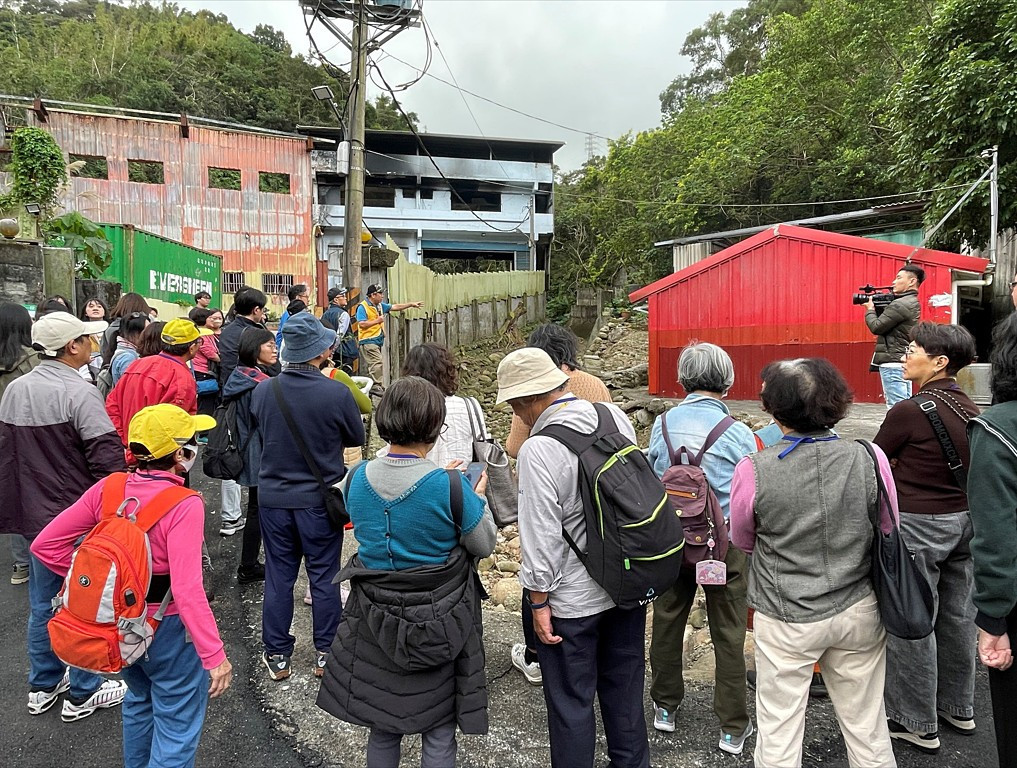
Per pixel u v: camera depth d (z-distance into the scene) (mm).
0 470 2775
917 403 2658
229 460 4066
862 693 2070
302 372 3066
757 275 10844
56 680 2980
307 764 2680
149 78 36031
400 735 2131
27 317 3639
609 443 2143
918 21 14766
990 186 9008
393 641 1973
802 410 2062
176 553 1979
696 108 27391
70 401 2855
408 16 10391
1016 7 8875
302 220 22234
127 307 5172
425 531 2012
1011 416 1887
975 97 9203
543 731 2896
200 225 21344
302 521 3031
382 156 28500
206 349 5457
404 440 2080
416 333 13742
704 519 2510
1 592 4246
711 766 2646
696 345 2857
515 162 30141
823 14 16641
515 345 22031
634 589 2027
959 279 9023
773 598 2094
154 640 2057
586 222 32938
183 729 2148
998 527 1839
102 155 20391
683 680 3084
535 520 2102
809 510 2025
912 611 1937
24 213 9812
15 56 38375
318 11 10070
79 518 2117
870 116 15742
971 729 2742
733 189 18859
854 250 9719
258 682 3242
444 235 30703
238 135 21594
